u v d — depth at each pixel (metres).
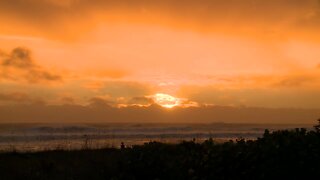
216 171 9.82
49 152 15.23
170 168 10.32
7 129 59.78
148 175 10.49
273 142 10.61
